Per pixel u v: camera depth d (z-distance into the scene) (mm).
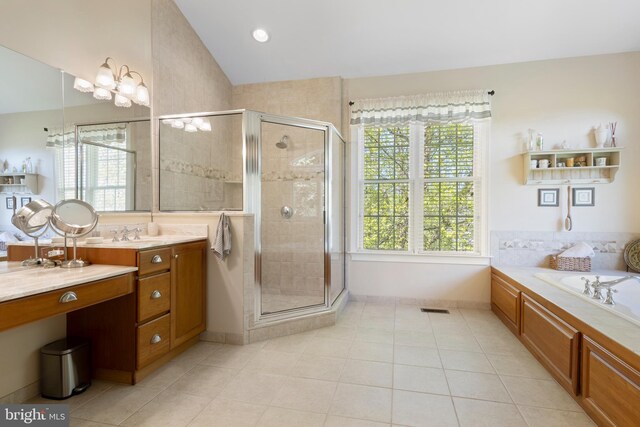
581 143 3219
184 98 3166
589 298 2096
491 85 3428
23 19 1795
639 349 1344
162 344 2096
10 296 1237
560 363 1936
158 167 2854
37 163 1871
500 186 3400
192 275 2420
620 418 1402
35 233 1847
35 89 1858
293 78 3842
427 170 3637
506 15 2846
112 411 1668
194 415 1642
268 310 2863
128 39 2533
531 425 1574
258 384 1943
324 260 3121
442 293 3561
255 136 2760
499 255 3416
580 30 2941
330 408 1706
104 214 2332
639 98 3107
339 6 2904
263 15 3062
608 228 3176
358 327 2926
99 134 2289
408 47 3281
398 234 3730
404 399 1791
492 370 2125
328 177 3154
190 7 3055
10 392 1699
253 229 2641
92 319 1953
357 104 3707
